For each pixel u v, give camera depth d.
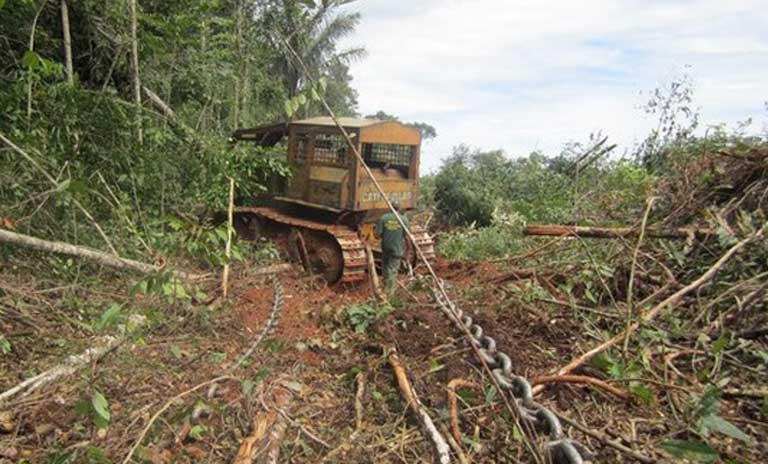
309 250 8.32
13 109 6.16
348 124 7.95
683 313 4.98
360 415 3.65
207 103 10.81
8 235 4.66
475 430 3.38
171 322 4.87
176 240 4.71
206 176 8.38
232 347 4.79
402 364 4.28
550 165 15.70
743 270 5.07
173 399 2.97
